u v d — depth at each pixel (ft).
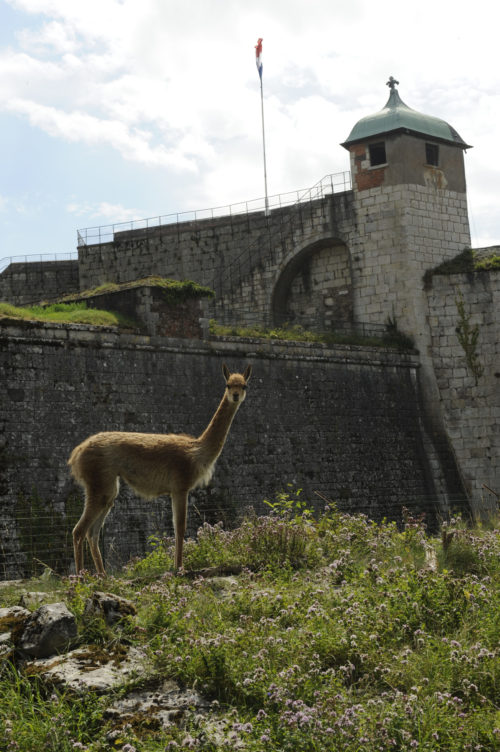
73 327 77.20
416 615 29.35
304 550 41.70
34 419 73.00
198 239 135.64
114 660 26.16
